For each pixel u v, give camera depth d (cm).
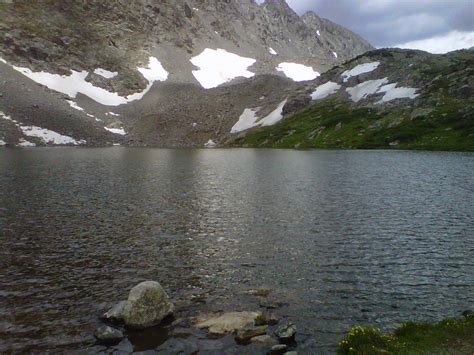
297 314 1975
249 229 3597
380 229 3569
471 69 17150
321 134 16625
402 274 2519
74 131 17875
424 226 3653
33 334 1764
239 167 8781
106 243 3134
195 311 2008
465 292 2250
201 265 2672
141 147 17762
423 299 2158
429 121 14612
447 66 19138
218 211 4316
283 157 11344
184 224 3762
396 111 16550
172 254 2894
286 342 1705
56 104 19600
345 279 2439
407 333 1616
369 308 2044
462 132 12850
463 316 1934
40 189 5484
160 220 3903
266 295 2203
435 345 1456
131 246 3072
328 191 5538
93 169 8100
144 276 2470
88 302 2098
